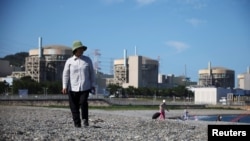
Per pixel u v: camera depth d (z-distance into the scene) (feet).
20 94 495.82
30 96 449.06
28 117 80.33
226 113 463.42
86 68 48.42
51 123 58.03
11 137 36.27
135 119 81.25
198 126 58.23
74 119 49.37
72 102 49.19
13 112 114.32
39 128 46.57
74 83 48.34
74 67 48.14
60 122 61.62
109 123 63.82
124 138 38.93
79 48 47.98
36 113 107.86
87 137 38.52
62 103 458.09
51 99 449.48
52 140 35.35
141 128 53.01
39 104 438.40
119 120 76.13
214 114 425.69
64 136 38.42
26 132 41.11
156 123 63.82
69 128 47.57
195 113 446.60
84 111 49.65
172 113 403.13
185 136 42.73
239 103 635.66
